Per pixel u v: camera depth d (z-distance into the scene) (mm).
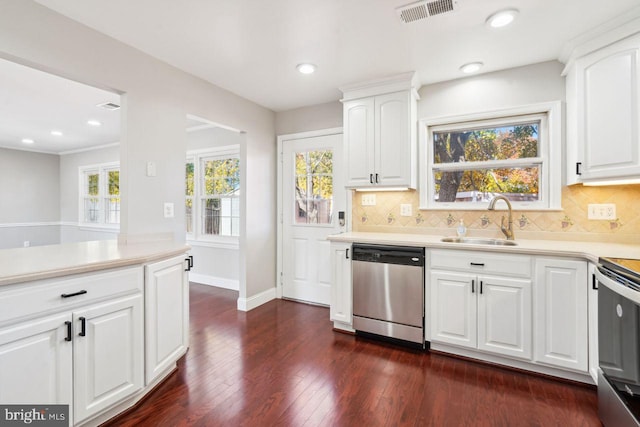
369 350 2496
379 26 2037
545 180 2580
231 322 3094
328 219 3619
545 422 1646
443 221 2943
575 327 1955
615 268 1499
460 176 2963
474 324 2268
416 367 2225
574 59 2197
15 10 1670
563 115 2471
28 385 1312
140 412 1725
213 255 4480
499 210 2721
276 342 2641
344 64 2586
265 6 1821
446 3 1795
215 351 2471
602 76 1990
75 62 1931
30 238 6277
